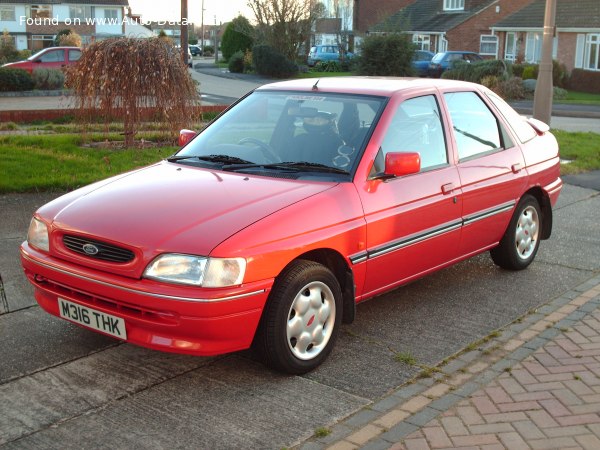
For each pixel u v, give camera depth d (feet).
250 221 13.21
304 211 13.87
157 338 12.94
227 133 17.44
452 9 167.02
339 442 11.55
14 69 86.22
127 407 12.66
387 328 16.70
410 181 16.31
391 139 16.15
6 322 16.37
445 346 15.69
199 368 14.26
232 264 12.55
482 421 12.25
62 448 11.32
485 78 101.50
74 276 13.55
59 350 14.96
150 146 40.88
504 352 15.25
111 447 11.37
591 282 20.12
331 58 160.25
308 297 13.94
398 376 14.14
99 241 13.43
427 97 17.65
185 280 12.50
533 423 12.17
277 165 15.72
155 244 12.82
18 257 20.94
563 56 130.00
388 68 112.57
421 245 16.67
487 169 18.79
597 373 14.15
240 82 120.78
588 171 38.81
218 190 14.52
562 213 28.84
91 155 36.58
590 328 16.57
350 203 14.74
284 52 147.74
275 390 13.39
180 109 39.73
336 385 13.69
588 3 131.75
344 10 209.05
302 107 17.04
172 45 39.81
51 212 14.74
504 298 18.88
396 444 11.48
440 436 11.75
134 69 37.99
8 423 12.05
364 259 15.07
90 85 38.40
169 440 11.59
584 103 95.40
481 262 22.16
